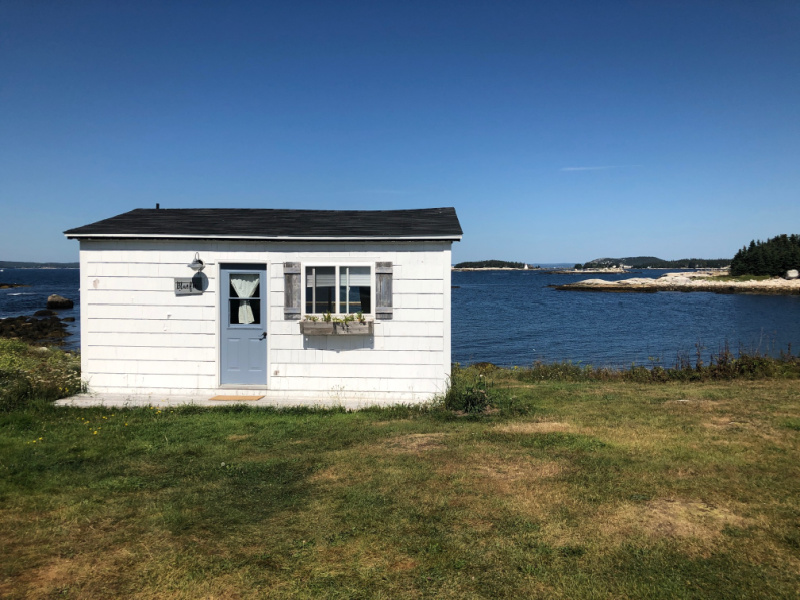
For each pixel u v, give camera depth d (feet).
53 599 11.30
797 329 102.58
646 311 145.69
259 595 11.54
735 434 22.68
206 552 13.35
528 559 12.83
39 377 32.76
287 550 13.47
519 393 36.04
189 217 36.81
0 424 25.50
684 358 62.13
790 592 11.23
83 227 32.76
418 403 31.07
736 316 130.72
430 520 14.99
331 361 31.99
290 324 32.07
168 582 11.98
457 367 53.31
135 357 32.35
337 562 12.88
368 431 24.99
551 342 86.69
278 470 19.53
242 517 15.42
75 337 97.19
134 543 13.82
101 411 28.50
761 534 13.66
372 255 31.73
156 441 23.47
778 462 18.85
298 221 35.50
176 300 32.30
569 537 13.84
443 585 11.85
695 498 15.94
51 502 16.38
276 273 32.14
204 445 22.84
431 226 33.35
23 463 20.01
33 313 141.79
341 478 18.52
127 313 32.24
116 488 17.70
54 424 25.86
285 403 30.76
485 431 24.48
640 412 28.07
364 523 14.90
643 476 17.78
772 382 38.68
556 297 213.66
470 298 206.18
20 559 12.90
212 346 32.32
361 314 31.50
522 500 16.15
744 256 300.40
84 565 12.67
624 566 12.43
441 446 22.06
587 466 18.98
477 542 13.69
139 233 31.48
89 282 32.19
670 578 11.87
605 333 97.76
